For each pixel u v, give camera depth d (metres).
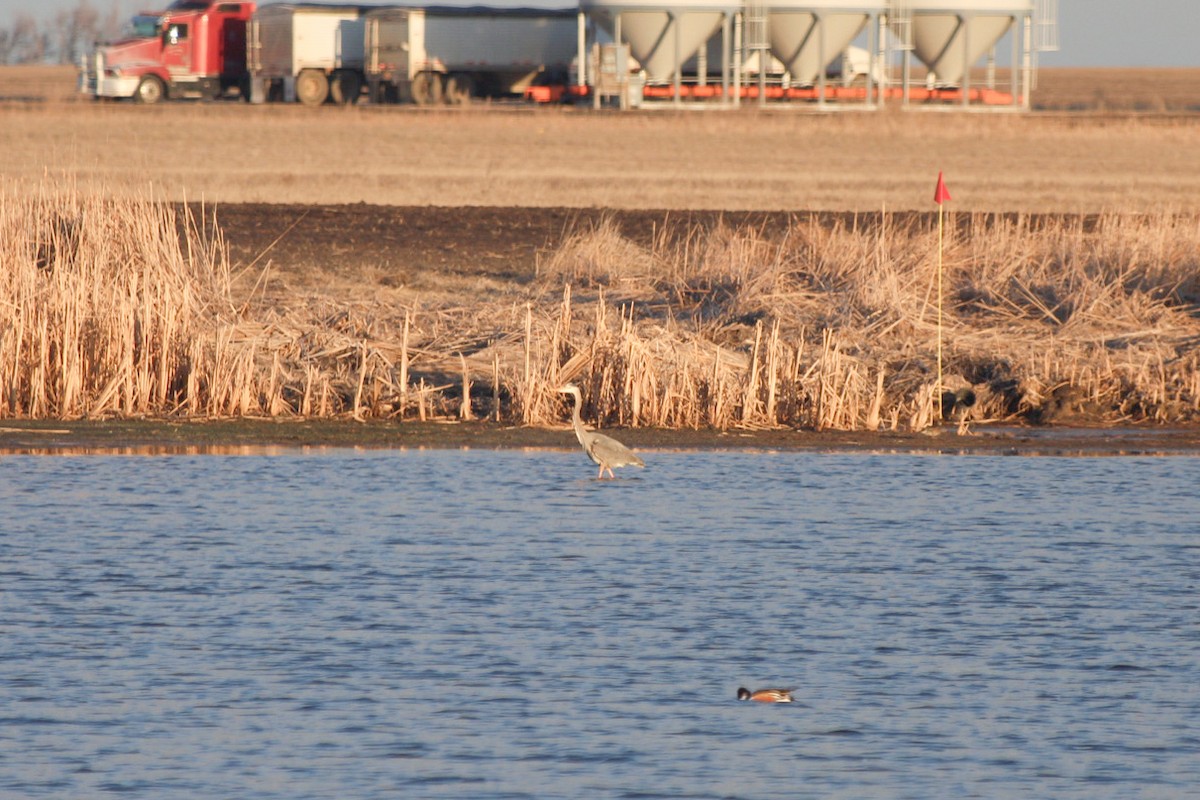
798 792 9.15
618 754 9.64
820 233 26.81
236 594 12.70
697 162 47.94
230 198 36.97
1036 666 11.23
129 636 11.66
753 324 22.88
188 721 10.09
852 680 10.95
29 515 15.13
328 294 24.94
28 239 21.44
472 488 16.56
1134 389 21.02
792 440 19.30
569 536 14.66
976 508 15.92
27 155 45.38
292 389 20.30
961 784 9.30
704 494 16.44
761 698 10.48
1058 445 19.28
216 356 19.80
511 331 22.42
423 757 9.57
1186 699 10.64
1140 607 12.62
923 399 20.09
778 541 14.56
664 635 11.83
